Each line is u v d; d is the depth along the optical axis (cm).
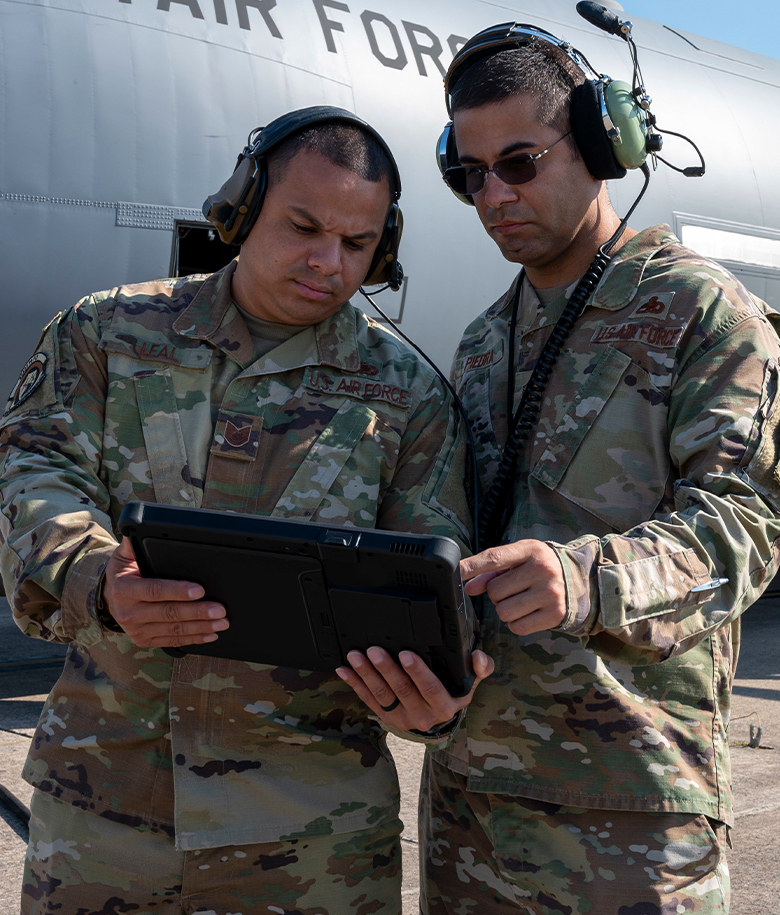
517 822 137
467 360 170
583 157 144
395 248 153
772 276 606
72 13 416
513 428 152
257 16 455
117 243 412
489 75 138
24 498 128
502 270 500
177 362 139
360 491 136
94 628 117
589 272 147
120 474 135
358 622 107
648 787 129
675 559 118
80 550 122
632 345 139
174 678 126
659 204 557
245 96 437
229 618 112
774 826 280
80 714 130
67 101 405
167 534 105
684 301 136
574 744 133
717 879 131
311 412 139
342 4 487
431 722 116
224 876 122
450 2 537
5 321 398
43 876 127
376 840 132
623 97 142
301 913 125
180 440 136
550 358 146
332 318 148
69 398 135
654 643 117
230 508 133
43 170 400
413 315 477
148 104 418
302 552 102
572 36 571
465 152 145
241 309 146
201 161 426
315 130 131
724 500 123
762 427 126
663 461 135
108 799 126
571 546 117
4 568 127
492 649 142
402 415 144
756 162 607
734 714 398
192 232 496
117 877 124
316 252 132
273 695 127
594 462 139
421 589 101
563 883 131
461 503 144
